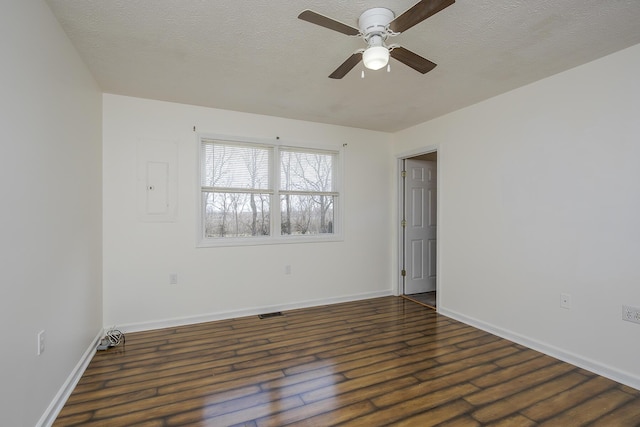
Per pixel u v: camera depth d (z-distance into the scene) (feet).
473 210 11.02
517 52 7.46
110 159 10.11
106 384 7.16
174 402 6.50
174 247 10.91
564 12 5.93
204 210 11.67
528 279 9.29
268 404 6.45
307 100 10.69
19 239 4.82
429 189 15.80
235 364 8.13
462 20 6.17
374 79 9.00
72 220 7.08
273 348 9.10
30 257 5.15
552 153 8.71
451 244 11.88
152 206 10.62
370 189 14.60
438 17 6.06
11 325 4.60
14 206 4.68
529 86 9.27
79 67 7.59
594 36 6.76
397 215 14.92
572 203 8.27
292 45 7.18
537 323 9.05
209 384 7.19
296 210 13.28
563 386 7.15
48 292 5.80
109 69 8.39
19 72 4.81
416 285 15.42
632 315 7.16
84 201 7.98
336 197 14.03
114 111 10.16
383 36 5.98
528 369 7.92
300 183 13.33
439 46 7.18
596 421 5.98
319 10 5.89
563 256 8.46
